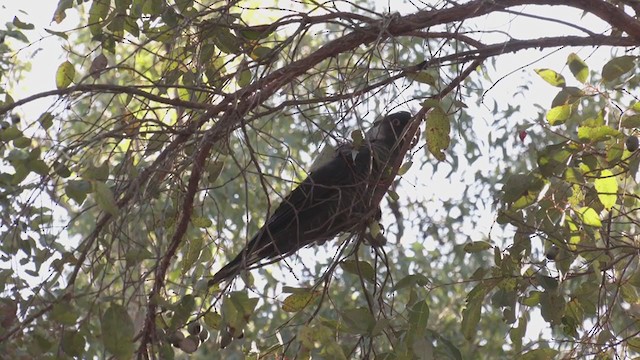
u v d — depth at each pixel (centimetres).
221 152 731
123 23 790
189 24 771
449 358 687
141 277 709
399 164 801
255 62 779
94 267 688
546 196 735
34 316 655
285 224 920
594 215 729
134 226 744
